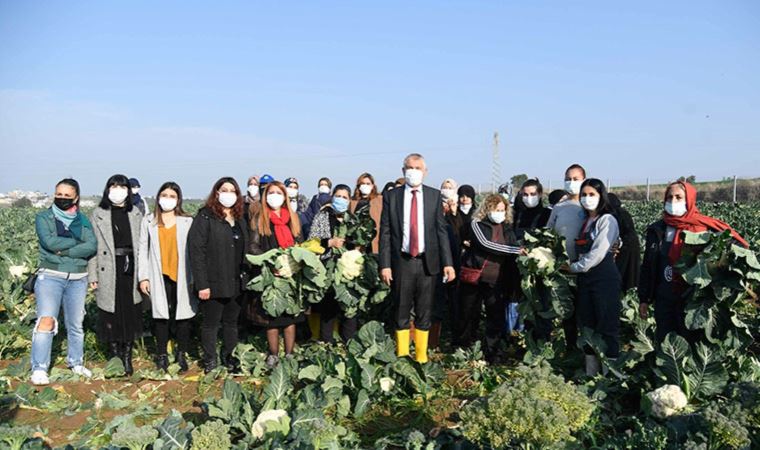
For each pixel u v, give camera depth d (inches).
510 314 329.1
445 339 339.9
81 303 269.9
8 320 340.8
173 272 274.4
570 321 268.7
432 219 264.1
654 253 235.1
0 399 225.6
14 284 368.5
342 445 189.0
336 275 291.6
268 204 282.0
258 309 275.7
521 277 282.8
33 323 333.7
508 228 285.3
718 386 200.7
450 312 323.3
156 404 238.7
